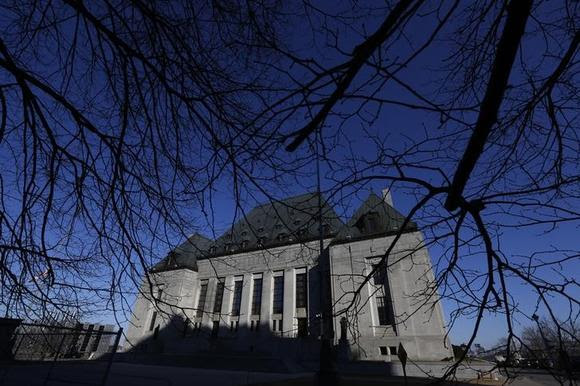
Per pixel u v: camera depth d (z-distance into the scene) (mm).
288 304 34656
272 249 37625
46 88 3326
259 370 24453
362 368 22438
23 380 11094
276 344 32188
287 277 36031
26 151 3771
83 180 3863
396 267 28109
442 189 3078
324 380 12789
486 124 2297
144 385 13930
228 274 41062
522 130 3686
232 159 3533
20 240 3621
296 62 2584
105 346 19891
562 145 3512
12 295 3709
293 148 2936
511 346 3277
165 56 3549
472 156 2521
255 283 38906
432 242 3852
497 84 2104
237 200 3887
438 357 24719
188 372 20875
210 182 3771
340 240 32281
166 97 4086
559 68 3029
